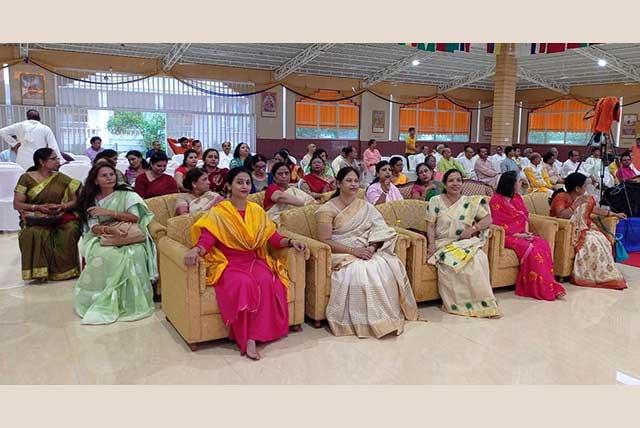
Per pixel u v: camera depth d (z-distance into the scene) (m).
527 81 15.90
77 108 11.28
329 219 3.51
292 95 13.78
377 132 15.16
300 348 3.11
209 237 3.06
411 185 5.37
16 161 7.34
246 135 13.31
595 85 14.84
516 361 2.94
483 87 16.67
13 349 3.04
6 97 10.62
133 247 3.66
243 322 2.99
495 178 9.16
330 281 3.38
